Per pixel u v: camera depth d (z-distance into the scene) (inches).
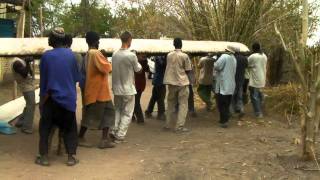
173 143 238.7
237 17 421.1
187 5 436.5
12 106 335.6
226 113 279.0
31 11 562.3
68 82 192.5
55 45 196.9
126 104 236.5
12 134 246.1
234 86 277.9
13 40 213.8
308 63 202.5
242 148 230.8
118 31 706.8
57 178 181.2
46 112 194.1
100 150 221.9
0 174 182.9
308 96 203.9
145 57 276.1
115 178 183.9
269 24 418.6
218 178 188.1
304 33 204.7
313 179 187.9
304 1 203.8
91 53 216.7
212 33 427.2
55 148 222.5
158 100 300.2
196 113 320.8
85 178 182.5
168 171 193.3
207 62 315.0
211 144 237.3
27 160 201.6
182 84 259.0
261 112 306.8
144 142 239.8
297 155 216.8
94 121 222.2
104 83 219.8
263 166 201.2
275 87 371.9
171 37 478.0
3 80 492.4
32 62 266.1
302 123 206.1
